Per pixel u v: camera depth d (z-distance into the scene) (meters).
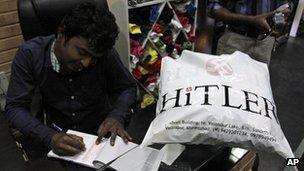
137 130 1.97
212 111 0.69
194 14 2.30
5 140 1.82
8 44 2.20
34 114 1.16
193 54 0.82
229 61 0.80
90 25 0.87
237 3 1.58
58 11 1.21
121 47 2.08
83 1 1.23
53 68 1.07
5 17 2.09
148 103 2.29
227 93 0.71
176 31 2.29
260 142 0.68
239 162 0.79
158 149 0.79
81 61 0.97
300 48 3.27
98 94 1.21
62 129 1.23
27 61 1.08
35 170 0.85
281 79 2.72
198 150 0.78
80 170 0.86
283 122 2.19
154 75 2.31
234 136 0.69
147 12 2.10
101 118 1.28
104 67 1.18
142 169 0.75
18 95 1.09
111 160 0.84
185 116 0.70
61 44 0.97
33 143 1.04
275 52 3.17
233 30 1.64
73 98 1.16
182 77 0.77
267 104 0.73
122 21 1.97
